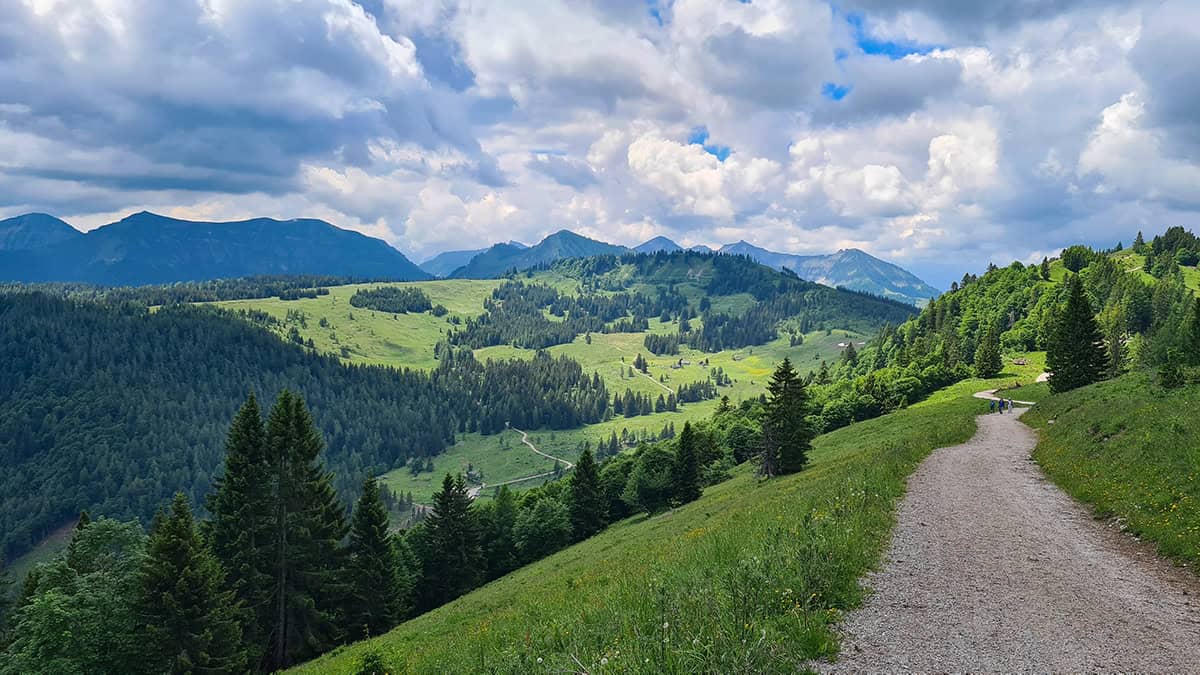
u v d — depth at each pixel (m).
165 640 37.25
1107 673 8.92
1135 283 168.38
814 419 110.44
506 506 90.38
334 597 53.06
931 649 9.71
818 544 13.51
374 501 58.12
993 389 112.31
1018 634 10.31
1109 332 138.75
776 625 10.16
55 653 35.47
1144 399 31.53
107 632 36.94
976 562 14.66
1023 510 20.75
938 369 130.00
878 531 17.36
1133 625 10.72
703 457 99.62
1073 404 48.66
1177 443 20.52
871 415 109.06
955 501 22.36
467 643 16.88
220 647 39.53
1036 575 13.64
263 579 47.50
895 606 11.68
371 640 37.75
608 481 102.31
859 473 29.31
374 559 56.72
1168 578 13.36
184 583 37.88
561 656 10.43
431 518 74.94
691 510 60.97
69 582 39.69
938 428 51.78
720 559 15.45
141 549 42.69
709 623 9.81
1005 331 180.38
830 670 8.99
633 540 48.34
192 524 41.59
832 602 11.55
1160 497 17.70
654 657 8.89
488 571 85.50
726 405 148.50
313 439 52.97
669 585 12.95
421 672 16.02
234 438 49.75
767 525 19.00
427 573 74.31
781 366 64.38
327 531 53.19
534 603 21.09
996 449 38.28
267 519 49.47
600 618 12.52
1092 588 12.73
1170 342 87.06
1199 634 10.28
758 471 68.12
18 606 47.78
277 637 48.53
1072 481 24.69
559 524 83.06
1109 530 17.78
